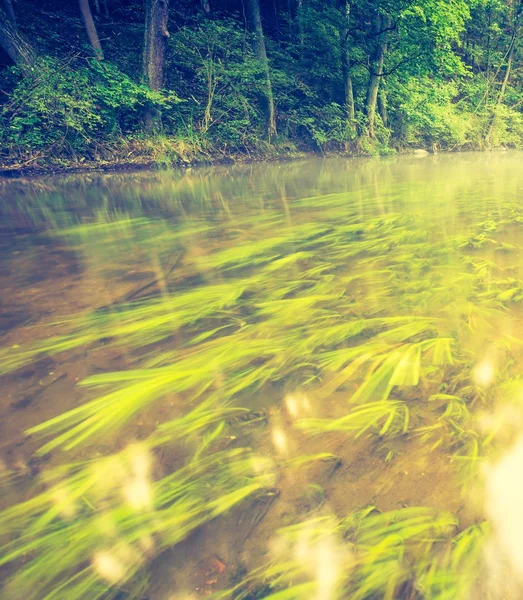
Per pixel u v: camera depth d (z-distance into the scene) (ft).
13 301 7.36
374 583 2.46
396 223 13.04
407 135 61.31
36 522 2.99
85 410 4.22
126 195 22.20
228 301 7.22
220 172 34.86
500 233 10.98
